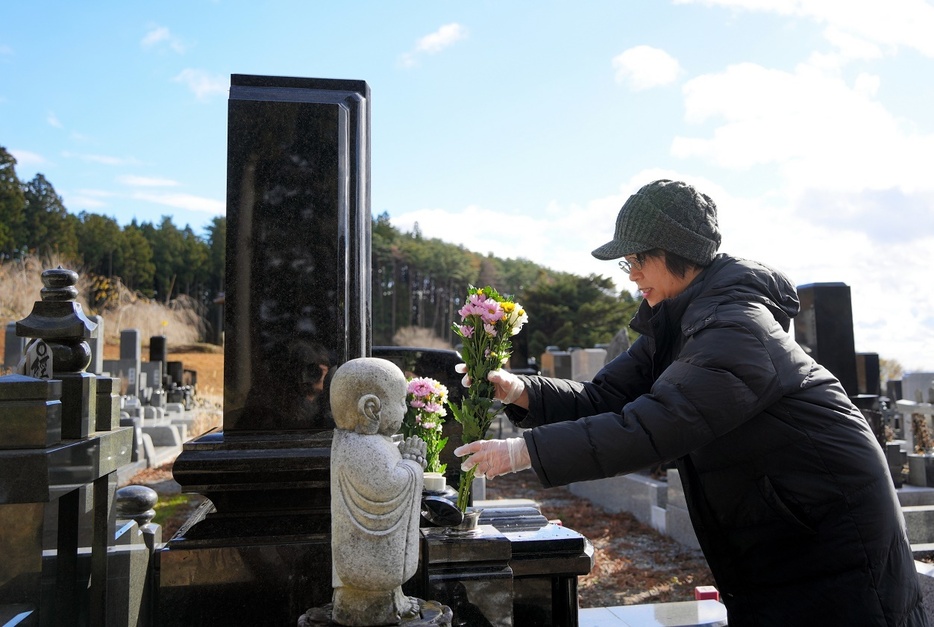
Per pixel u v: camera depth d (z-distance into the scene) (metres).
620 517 7.43
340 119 2.48
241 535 2.24
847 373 7.20
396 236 61.78
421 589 2.28
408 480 1.74
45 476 1.91
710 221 2.01
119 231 54.22
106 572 2.39
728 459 1.85
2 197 44.84
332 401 1.81
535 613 2.50
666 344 2.11
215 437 2.36
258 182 2.42
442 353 4.38
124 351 15.62
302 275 2.42
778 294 1.94
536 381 2.35
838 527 1.75
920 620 1.78
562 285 39.88
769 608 1.84
